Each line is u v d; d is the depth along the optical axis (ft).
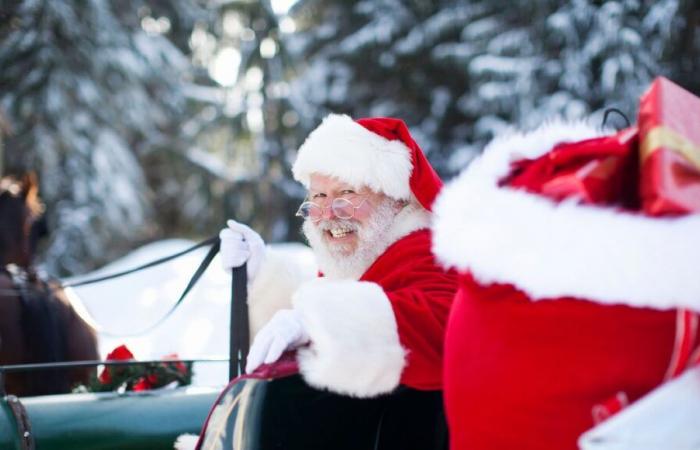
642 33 36.14
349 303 7.14
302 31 49.85
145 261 19.38
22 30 40.73
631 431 4.82
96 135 41.81
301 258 17.19
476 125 40.52
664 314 5.34
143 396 9.59
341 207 8.93
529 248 5.41
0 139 20.34
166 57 47.57
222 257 8.98
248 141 49.32
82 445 8.96
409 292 7.62
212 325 16.35
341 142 8.99
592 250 5.23
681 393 4.86
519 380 5.62
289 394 7.29
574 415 5.48
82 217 40.52
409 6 45.21
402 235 9.04
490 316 5.82
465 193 6.04
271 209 47.75
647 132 5.47
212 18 50.80
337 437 7.64
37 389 11.91
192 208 48.91
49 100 40.32
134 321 16.70
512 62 39.55
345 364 6.93
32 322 12.05
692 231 5.11
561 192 5.56
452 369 6.09
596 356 5.42
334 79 46.50
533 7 39.40
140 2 47.57
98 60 41.98
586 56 36.94
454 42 43.24
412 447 8.11
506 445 5.72
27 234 13.32
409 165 9.04
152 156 49.08
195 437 8.95
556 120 6.70
